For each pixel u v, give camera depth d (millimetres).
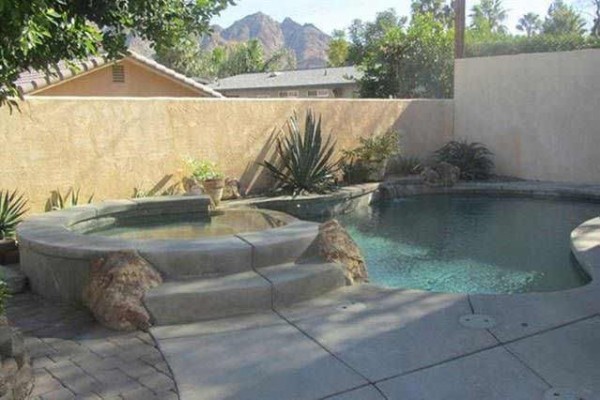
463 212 10172
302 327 4207
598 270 5371
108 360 3725
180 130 9703
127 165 9047
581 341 3871
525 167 13062
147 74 15016
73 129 8375
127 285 4430
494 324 4176
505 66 13211
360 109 12445
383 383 3363
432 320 4273
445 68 18859
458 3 14023
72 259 4820
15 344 3420
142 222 7016
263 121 10828
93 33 4008
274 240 5145
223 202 9477
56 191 8227
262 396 3244
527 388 3277
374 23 33875
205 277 4785
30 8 3121
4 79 3650
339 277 5047
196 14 5105
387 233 8492
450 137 14312
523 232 8375
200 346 3918
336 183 11414
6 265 5816
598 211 9898
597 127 11898
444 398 3193
